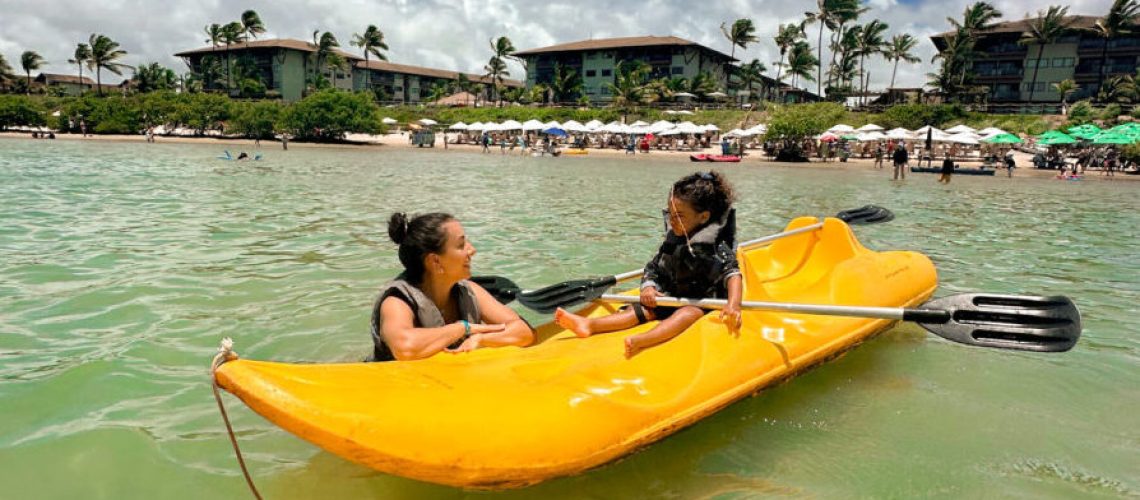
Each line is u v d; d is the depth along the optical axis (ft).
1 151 98.12
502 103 235.61
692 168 101.65
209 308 17.22
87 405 11.39
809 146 138.31
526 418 8.67
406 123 207.41
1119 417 12.33
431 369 9.36
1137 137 100.63
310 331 15.60
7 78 279.49
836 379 13.92
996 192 67.21
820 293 14.85
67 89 312.09
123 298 17.84
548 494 9.18
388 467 8.07
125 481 9.14
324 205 40.91
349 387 8.30
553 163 107.86
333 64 257.14
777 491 9.55
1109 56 180.14
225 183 54.75
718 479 9.81
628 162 118.42
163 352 13.94
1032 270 25.57
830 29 212.43
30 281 19.33
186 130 197.16
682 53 230.07
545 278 21.80
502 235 30.45
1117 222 42.16
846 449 10.89
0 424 10.61
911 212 46.98
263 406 7.84
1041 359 15.42
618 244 28.58
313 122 169.99
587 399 9.32
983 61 195.93
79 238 26.58
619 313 12.82
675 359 10.85
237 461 9.75
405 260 11.00
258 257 23.86
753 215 42.98
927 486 9.81
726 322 11.94
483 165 96.17
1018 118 151.02
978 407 12.66
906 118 160.35
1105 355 15.75
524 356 10.56
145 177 57.93
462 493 9.06
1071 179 92.63
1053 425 11.94
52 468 9.38
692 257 12.48
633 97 191.11
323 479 9.31
